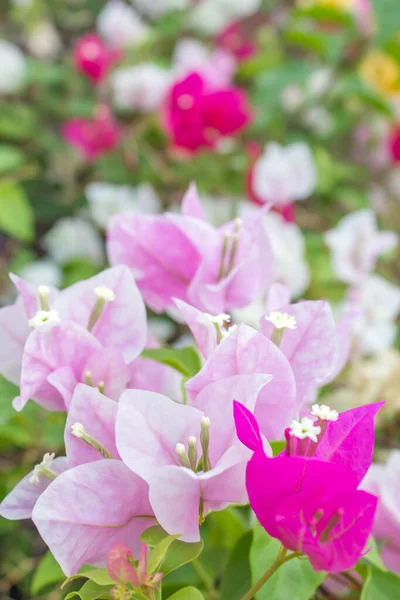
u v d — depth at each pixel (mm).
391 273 1021
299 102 1096
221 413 365
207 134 917
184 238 433
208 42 1309
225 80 1112
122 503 368
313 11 1030
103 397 371
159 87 1022
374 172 1192
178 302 385
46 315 382
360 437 358
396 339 694
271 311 399
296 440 358
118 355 391
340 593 446
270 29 1384
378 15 891
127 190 953
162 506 357
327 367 386
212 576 461
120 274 404
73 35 1528
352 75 1039
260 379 358
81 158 1090
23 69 1067
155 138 1054
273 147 843
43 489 385
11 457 620
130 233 436
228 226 438
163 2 1198
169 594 426
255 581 381
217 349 368
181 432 366
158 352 433
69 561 364
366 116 1169
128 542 374
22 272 911
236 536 450
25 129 1101
